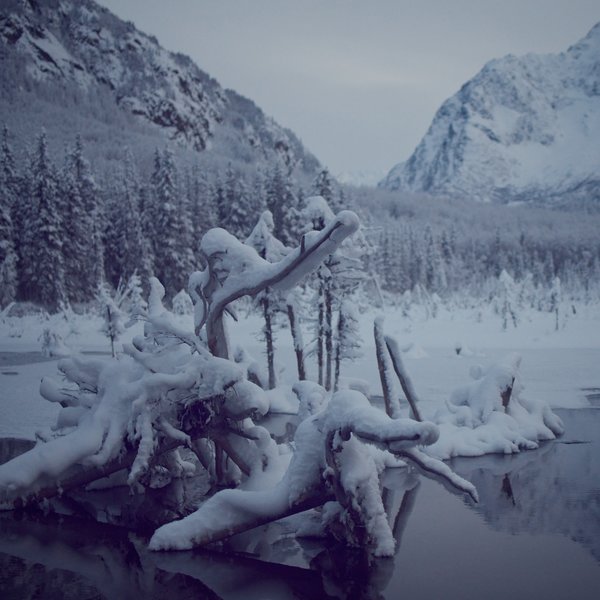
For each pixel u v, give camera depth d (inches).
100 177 4156.0
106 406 486.6
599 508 460.4
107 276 3154.5
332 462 378.3
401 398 976.3
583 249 7357.3
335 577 340.8
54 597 315.9
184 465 573.3
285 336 2057.1
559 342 2000.5
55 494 475.2
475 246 6697.8
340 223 459.5
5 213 2733.8
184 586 329.4
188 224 2984.7
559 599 311.1
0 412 834.2
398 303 3319.4
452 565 356.8
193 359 485.7
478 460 637.9
